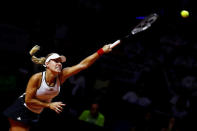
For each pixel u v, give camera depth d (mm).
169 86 15508
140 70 15633
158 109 15062
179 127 14711
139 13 13141
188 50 15805
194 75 15539
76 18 14305
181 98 15250
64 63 14266
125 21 14086
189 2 13039
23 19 14320
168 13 13016
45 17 13641
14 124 5309
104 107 14781
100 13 14492
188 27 14992
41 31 13242
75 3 14156
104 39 14969
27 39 15656
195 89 15359
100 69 15453
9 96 11734
